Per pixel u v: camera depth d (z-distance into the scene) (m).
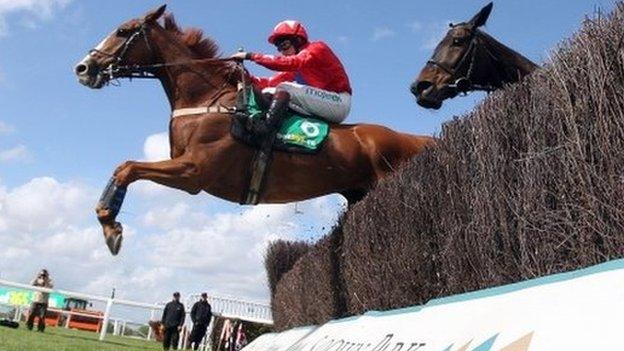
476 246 4.02
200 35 5.95
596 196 2.87
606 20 2.81
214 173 5.58
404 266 5.15
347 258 6.47
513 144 3.57
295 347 7.62
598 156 2.86
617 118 2.74
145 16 5.90
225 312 20.50
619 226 2.75
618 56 2.73
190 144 5.57
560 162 3.12
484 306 3.28
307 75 5.89
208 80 5.80
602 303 2.25
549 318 2.51
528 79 3.41
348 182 5.96
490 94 3.83
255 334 21.64
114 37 5.89
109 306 14.93
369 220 5.85
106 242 5.30
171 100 5.87
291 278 10.00
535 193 3.33
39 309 13.75
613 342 2.03
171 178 5.46
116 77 5.86
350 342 5.36
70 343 9.48
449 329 3.47
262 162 5.61
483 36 6.27
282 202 5.94
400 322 4.51
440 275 4.63
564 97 3.05
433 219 4.64
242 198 5.77
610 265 2.44
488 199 3.81
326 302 7.66
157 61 5.86
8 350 6.77
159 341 16.36
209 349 19.62
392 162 6.02
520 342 2.56
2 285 13.78
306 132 5.74
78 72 5.83
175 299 13.67
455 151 4.27
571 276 2.68
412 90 6.35
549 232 3.25
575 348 2.19
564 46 3.09
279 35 6.08
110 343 11.98
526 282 3.05
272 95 5.76
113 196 5.29
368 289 6.02
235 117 5.59
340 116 5.99
